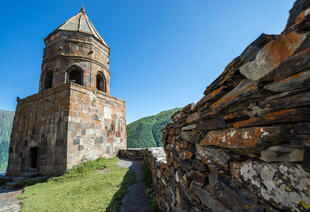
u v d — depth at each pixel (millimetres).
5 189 7660
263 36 959
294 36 802
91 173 8656
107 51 14781
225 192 1370
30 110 11031
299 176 779
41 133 9805
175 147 2896
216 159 1535
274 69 904
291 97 836
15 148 10938
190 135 2195
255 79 1028
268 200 944
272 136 910
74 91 9852
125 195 5000
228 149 1370
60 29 12406
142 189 5461
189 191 2145
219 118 1512
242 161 1209
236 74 1271
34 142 9977
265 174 974
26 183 7898
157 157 5125
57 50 12344
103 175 7711
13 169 10516
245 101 1165
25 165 10031
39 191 6496
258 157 1055
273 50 912
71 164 8930
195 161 2035
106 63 14547
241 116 1217
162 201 3670
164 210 3447
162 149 7574
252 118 1096
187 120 2293
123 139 14406
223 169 1442
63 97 9664
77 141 9555
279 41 884
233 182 1312
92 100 11250
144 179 6352
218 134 1521
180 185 2555
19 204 5395
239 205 1185
